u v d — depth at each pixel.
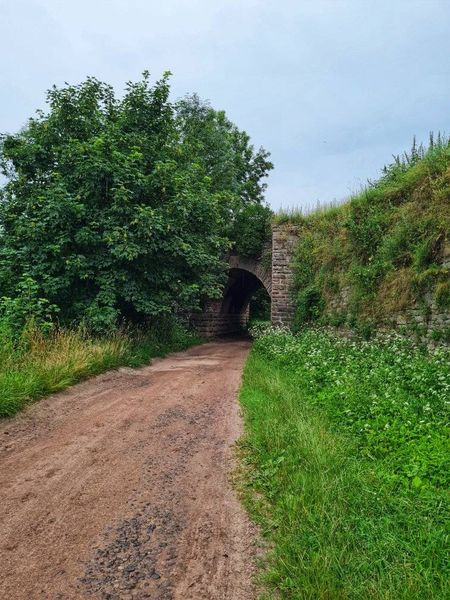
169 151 15.79
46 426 6.02
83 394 7.89
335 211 18.41
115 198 12.40
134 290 13.08
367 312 12.57
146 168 14.48
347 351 10.70
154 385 9.13
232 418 6.55
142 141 14.35
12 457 4.89
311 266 19.41
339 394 6.48
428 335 9.37
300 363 10.02
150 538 3.33
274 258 20.91
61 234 12.03
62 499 3.94
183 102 27.28
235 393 8.31
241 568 2.99
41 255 11.97
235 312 35.81
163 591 2.74
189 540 3.32
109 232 12.35
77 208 11.91
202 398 7.91
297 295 19.80
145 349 13.52
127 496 4.02
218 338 28.50
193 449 5.24
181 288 14.76
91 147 12.62
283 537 3.17
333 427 5.43
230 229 24.31
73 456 4.97
